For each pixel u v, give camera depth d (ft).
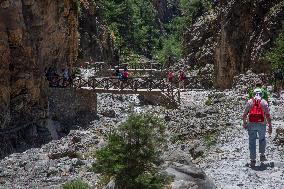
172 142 55.01
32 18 96.89
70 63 125.18
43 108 92.94
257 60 114.32
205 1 238.68
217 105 80.38
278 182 33.65
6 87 83.30
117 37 275.59
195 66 194.18
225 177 35.73
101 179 37.45
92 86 104.01
